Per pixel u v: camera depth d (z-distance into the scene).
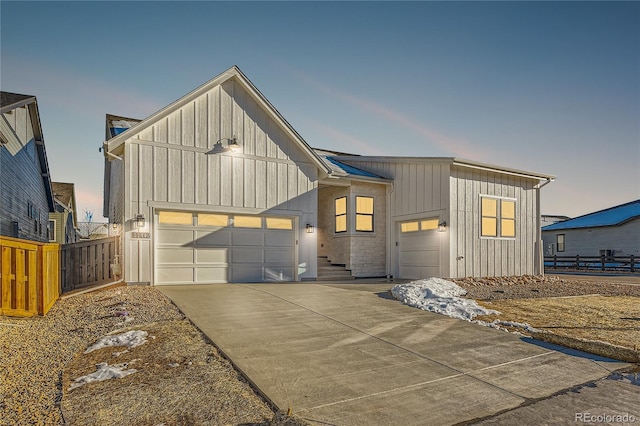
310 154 13.45
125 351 5.20
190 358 4.98
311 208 13.56
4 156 12.76
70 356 5.07
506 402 4.00
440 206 13.05
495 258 13.82
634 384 4.55
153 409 3.64
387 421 3.52
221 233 12.02
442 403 3.93
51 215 28.08
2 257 6.75
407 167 14.41
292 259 13.23
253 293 9.68
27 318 6.87
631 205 30.22
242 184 12.28
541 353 5.60
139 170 10.77
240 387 4.18
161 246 11.12
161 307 7.68
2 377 4.36
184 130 11.45
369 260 14.91
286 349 5.43
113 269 10.60
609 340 6.18
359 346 5.70
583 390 4.35
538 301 9.38
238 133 12.30
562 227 29.89
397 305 8.61
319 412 3.64
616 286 12.61
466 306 8.17
